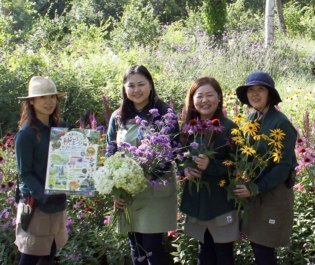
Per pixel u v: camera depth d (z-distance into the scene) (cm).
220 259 360
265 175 335
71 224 440
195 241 414
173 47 1284
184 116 372
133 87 359
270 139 325
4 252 420
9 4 1708
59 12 2414
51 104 346
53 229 353
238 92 360
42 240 350
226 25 1530
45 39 1317
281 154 326
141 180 326
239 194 332
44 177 345
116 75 863
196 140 355
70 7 2388
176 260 416
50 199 348
